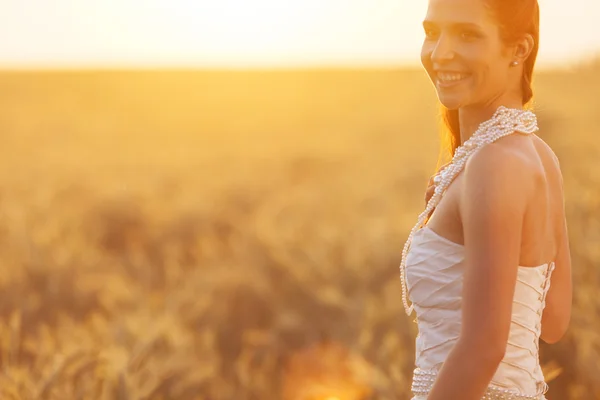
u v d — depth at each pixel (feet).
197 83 205.77
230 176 46.39
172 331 18.98
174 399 16.66
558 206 7.23
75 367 14.85
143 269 28.22
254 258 24.14
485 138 6.42
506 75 6.64
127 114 134.31
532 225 6.41
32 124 118.62
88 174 56.03
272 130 98.22
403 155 47.06
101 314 22.77
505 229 6.02
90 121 120.47
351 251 23.16
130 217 36.50
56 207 39.83
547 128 35.83
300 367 19.56
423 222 7.18
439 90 6.66
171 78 227.61
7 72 253.85
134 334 17.83
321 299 20.74
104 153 72.23
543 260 6.97
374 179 40.55
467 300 6.06
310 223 29.89
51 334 19.75
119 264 28.76
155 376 16.29
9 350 15.56
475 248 6.07
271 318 22.26
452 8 6.45
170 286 25.86
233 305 22.62
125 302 24.14
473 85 6.53
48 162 63.26
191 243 33.22
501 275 5.97
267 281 22.72
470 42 6.46
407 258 7.01
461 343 6.03
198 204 36.63
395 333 17.81
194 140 91.81
